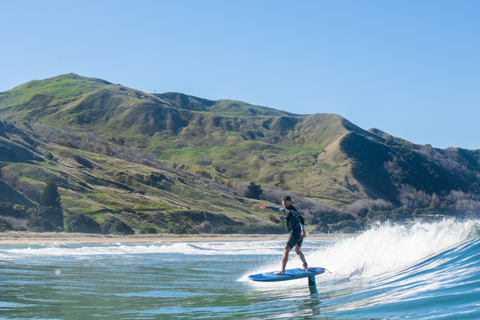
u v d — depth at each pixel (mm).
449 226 11203
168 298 7820
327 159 180375
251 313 6211
